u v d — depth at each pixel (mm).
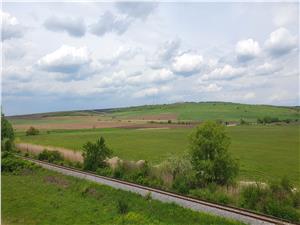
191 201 29516
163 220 25188
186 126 173750
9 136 79062
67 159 58000
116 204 29203
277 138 117625
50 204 30000
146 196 30297
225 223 23344
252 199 28641
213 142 36406
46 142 104562
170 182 37094
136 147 90500
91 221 25172
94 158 49656
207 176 35875
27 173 46812
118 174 43406
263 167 60062
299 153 80625
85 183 36844
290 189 31188
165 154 75062
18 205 30062
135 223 24266
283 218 25641
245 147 93062
